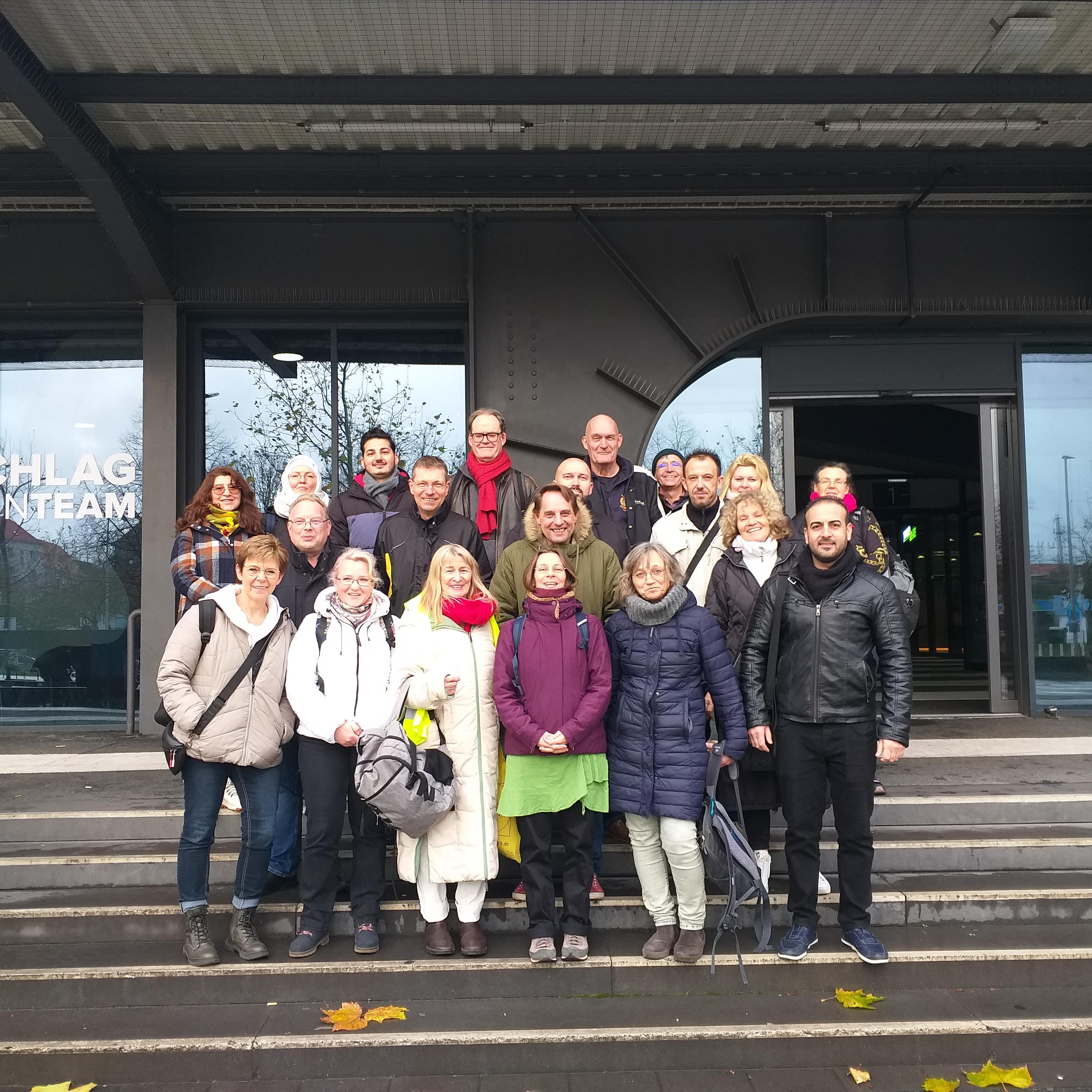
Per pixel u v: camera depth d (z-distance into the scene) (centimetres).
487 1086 324
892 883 430
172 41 556
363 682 384
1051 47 576
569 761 372
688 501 472
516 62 583
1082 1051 338
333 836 386
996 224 759
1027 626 788
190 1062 333
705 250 745
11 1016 358
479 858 375
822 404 810
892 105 625
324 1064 333
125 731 748
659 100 593
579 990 368
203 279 742
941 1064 335
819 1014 352
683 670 383
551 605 381
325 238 745
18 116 616
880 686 416
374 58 577
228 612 374
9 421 776
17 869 438
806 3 529
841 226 755
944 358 790
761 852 415
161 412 738
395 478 492
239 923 382
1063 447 798
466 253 742
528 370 736
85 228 747
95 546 774
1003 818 483
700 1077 328
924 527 1594
